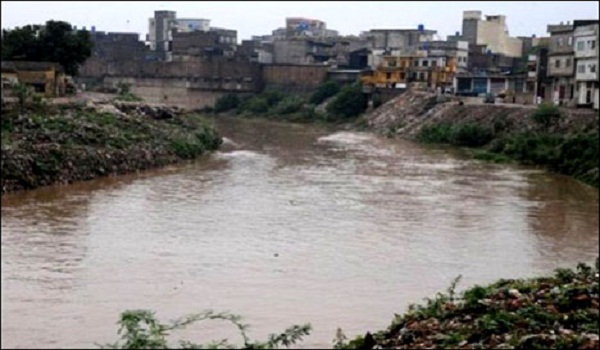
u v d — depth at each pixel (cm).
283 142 6981
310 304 2062
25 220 3067
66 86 7138
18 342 1722
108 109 5588
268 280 2294
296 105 9894
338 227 3088
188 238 2830
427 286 2255
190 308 2000
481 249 2739
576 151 5025
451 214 3412
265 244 2766
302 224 3139
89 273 2303
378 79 9375
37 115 4859
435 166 5266
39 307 1967
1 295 2050
